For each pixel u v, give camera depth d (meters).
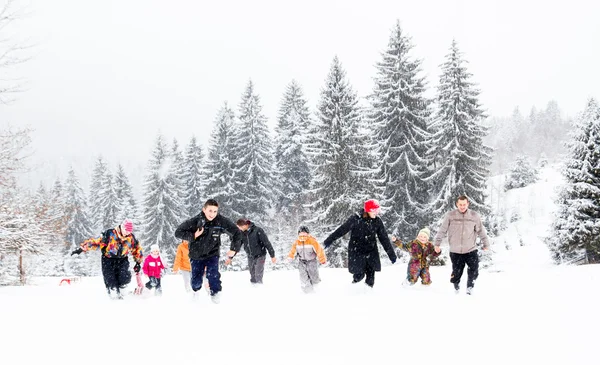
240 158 42.69
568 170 24.77
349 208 25.83
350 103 28.03
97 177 67.44
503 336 4.49
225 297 7.55
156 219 41.47
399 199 29.33
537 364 3.64
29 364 3.68
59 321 5.34
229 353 3.96
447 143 27.78
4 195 14.76
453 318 5.34
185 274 9.13
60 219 20.41
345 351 4.00
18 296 8.06
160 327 4.96
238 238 6.98
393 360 3.75
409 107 29.97
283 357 3.84
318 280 8.45
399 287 8.67
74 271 43.56
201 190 44.41
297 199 43.69
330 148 26.78
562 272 10.13
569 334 4.55
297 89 50.50
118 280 7.69
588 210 23.88
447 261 22.44
